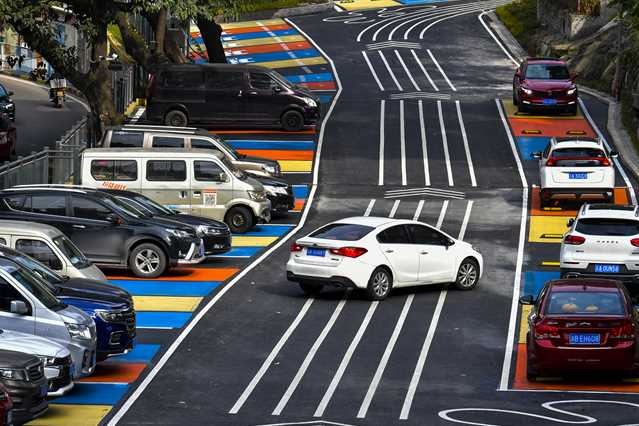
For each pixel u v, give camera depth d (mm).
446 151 97250
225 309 56062
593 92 120562
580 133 102500
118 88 106688
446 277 60531
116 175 71938
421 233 60094
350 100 116312
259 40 150000
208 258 67062
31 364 36406
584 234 57375
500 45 147375
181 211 72375
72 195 61406
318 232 58875
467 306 57844
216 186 72812
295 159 94125
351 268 57062
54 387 39188
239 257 67312
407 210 80562
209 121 101562
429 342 51250
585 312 43844
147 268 61625
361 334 52281
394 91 121000
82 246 61188
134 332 46156
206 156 72938
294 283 61875
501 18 159375
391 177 89875
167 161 72375
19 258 46406
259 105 101750
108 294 45719
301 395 42875
